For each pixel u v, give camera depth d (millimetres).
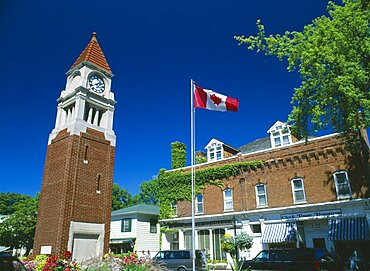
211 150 36281
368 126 17859
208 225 32094
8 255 10523
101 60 36531
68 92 34938
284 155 29578
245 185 31219
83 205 29641
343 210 25375
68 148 30234
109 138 34188
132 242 38500
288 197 28406
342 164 26516
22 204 43625
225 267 28031
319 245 26547
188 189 34688
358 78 17734
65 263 10547
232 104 18375
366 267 20906
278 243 28016
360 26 17984
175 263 25125
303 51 18922
